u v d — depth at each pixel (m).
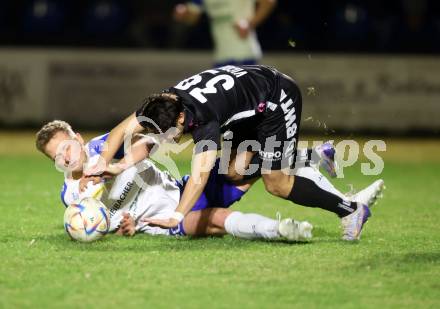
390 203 23.83
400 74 47.12
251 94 16.39
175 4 52.12
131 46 52.06
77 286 13.20
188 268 14.48
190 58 47.50
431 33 50.41
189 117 15.42
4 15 53.53
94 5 53.66
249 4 34.00
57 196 24.23
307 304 12.45
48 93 47.97
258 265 14.74
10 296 12.62
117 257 15.24
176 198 17.91
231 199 17.62
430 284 13.62
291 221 16.20
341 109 47.34
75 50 47.91
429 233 18.55
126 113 47.84
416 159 37.38
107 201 17.45
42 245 16.31
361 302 12.59
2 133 45.47
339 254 15.80
